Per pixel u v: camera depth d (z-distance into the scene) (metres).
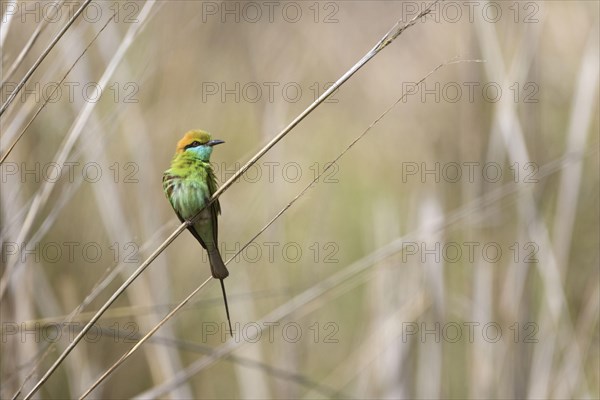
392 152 19.34
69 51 10.87
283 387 12.91
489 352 12.15
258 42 17.80
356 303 16.19
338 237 17.64
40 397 11.67
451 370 14.31
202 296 14.38
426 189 14.34
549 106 16.89
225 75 16.14
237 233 14.58
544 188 12.40
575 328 13.05
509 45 14.28
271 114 14.58
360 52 20.48
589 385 14.27
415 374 13.03
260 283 14.03
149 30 12.73
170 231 12.45
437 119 17.09
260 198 14.79
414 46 19.61
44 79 10.49
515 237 12.80
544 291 12.46
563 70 17.39
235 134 15.77
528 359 12.05
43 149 11.75
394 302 12.98
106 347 12.98
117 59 9.38
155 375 11.94
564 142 16.05
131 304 12.34
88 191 12.93
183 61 13.68
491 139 12.48
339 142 19.86
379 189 18.42
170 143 13.17
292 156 19.17
